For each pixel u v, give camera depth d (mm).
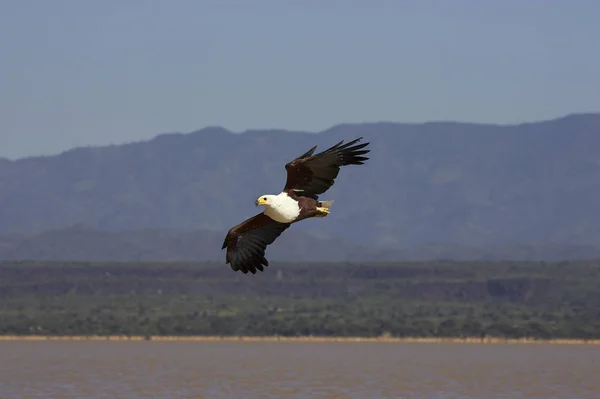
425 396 86875
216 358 126062
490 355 135125
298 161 34688
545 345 159625
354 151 34719
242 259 35781
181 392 88250
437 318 182000
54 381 96000
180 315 180375
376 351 141875
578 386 95938
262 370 109188
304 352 139125
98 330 171750
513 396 87938
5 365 112688
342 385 94562
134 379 98500
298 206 34719
